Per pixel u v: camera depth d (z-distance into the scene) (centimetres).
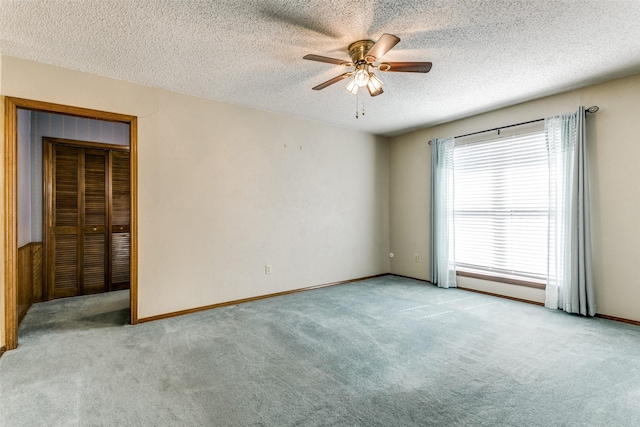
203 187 360
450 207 456
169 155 338
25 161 361
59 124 407
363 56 232
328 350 254
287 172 430
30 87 269
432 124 474
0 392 195
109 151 445
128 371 220
